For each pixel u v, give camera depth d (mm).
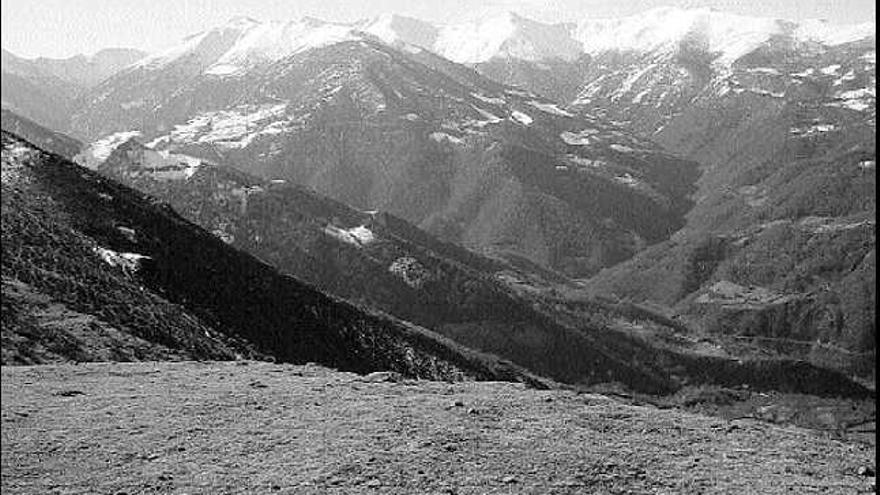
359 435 30312
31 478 26750
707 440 31906
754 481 27203
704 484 26766
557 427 32031
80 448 29422
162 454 28953
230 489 25828
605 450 29500
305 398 35719
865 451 32625
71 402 35156
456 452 28781
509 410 34344
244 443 29891
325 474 26734
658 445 30703
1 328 61469
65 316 73125
